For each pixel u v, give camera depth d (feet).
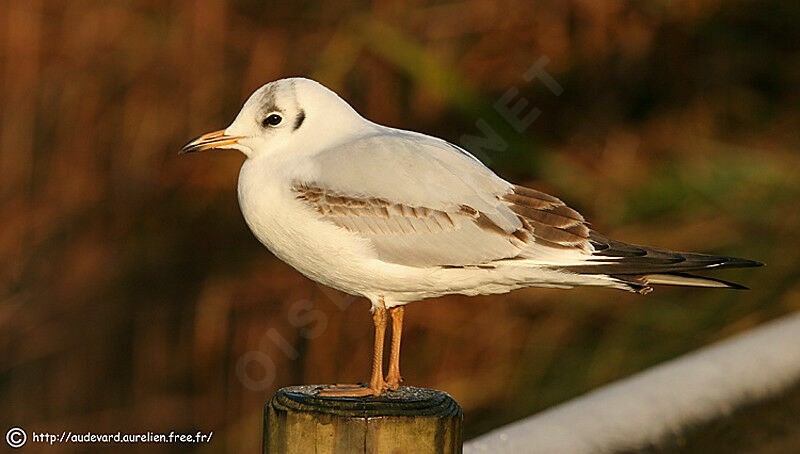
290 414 11.30
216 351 33.19
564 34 34.22
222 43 33.78
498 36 34.12
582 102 34.88
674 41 35.35
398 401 11.46
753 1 35.81
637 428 13.83
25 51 34.91
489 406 30.09
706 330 29.37
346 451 11.16
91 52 34.76
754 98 36.04
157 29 34.40
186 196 34.71
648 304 30.66
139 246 34.88
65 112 35.01
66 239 35.45
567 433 13.39
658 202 32.14
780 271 30.07
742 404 15.30
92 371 34.88
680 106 35.63
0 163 34.99
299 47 33.86
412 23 33.99
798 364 16.38
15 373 35.06
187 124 34.04
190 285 34.60
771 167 32.89
